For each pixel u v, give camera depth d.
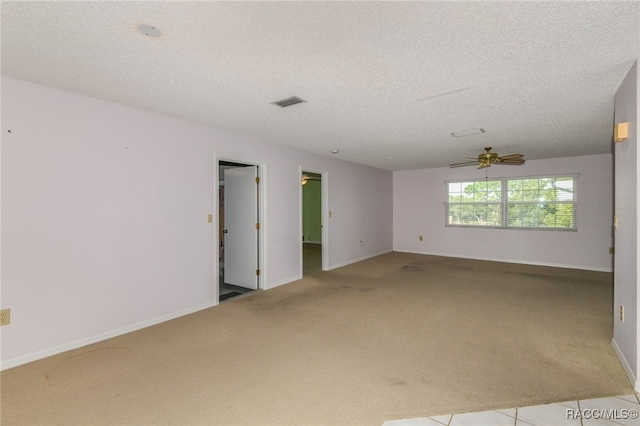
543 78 2.58
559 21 1.79
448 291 4.84
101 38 1.97
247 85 2.73
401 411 2.05
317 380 2.41
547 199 6.74
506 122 3.87
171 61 2.29
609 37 1.96
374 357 2.77
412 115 3.58
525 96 2.99
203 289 4.04
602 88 2.79
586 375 2.47
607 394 2.23
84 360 2.71
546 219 6.76
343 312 3.92
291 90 2.84
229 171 5.29
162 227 3.60
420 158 6.60
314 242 10.85
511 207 7.14
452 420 1.97
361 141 4.94
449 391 2.27
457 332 3.30
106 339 3.13
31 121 2.69
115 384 2.35
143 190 3.42
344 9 1.68
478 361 2.70
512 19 1.77
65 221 2.88
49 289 2.79
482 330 3.35
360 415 2.02
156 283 3.55
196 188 3.94
